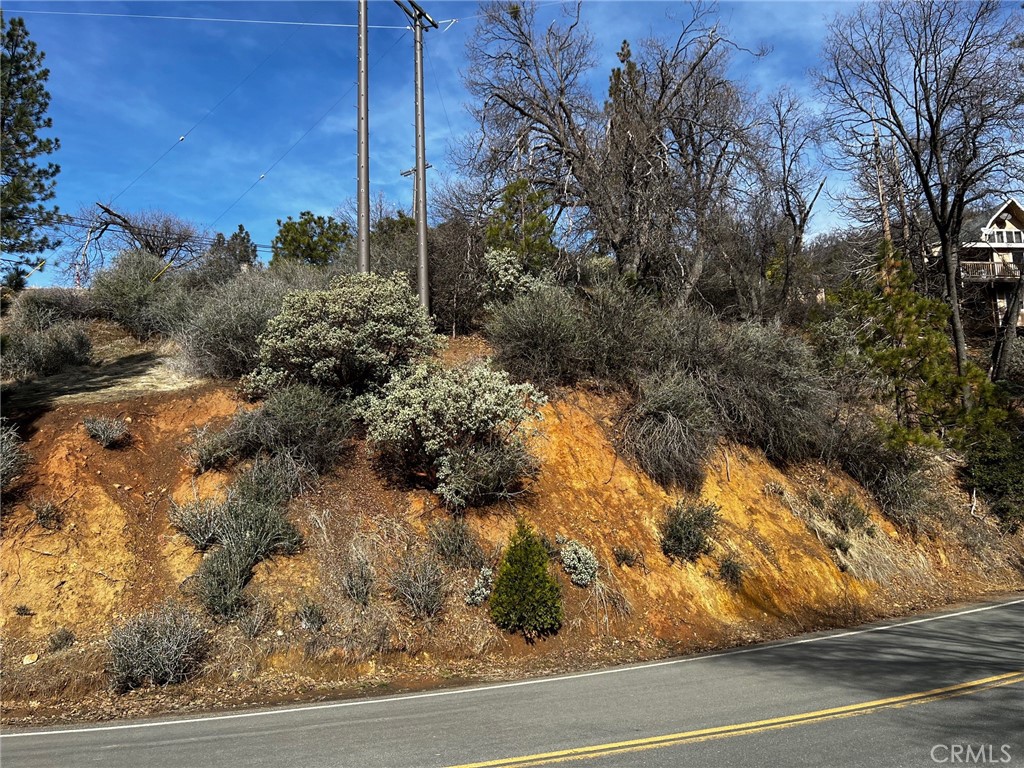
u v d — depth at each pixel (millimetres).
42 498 9570
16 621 8273
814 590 13078
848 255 31250
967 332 36281
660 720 6148
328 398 12070
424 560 10102
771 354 16875
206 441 11047
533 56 21609
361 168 16344
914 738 5461
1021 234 40156
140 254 18938
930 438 16391
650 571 11734
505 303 16875
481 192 19406
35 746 5914
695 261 20891
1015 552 18078
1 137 11000
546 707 6793
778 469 16266
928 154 24781
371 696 7676
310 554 9891
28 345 13805
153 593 9000
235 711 7082
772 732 5680
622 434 14273
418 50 16984
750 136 20891
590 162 19797
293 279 16984
